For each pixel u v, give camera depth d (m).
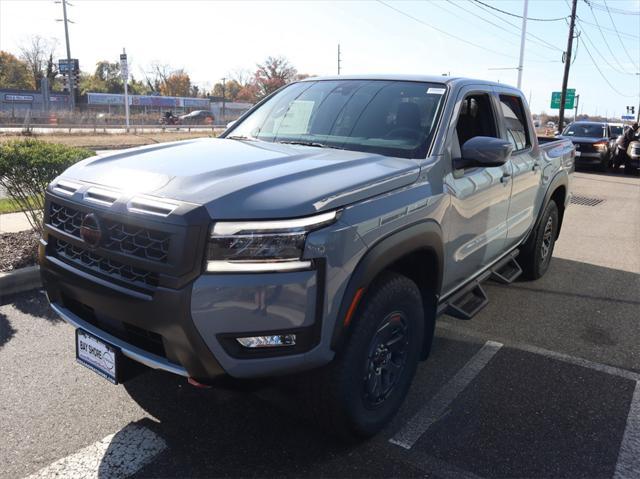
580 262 7.09
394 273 2.98
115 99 66.50
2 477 2.69
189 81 100.31
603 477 2.82
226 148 3.36
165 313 2.39
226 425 3.16
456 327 4.75
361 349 2.73
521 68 24.11
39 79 86.12
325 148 3.46
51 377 3.62
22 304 4.80
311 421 2.89
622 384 3.81
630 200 12.98
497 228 4.33
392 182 2.90
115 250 2.58
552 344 4.45
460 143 3.88
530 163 4.93
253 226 2.36
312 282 2.43
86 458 2.85
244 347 2.42
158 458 2.86
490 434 3.16
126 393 3.46
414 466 2.86
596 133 19.98
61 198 2.89
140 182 2.68
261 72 74.88
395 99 3.78
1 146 5.83
